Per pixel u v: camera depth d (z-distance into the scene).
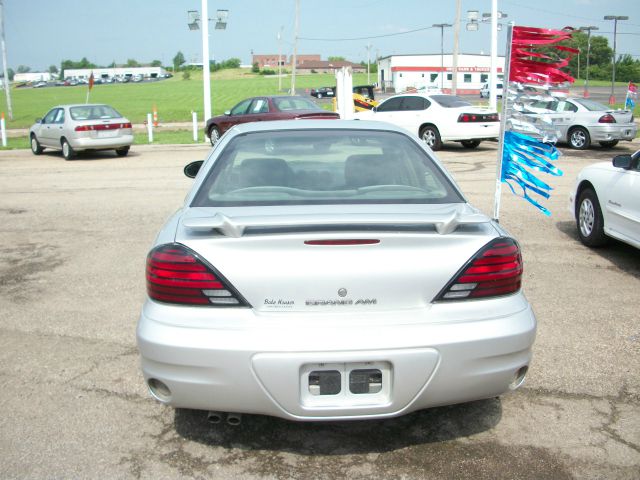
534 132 6.01
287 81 123.94
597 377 3.87
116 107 56.53
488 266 2.80
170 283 2.78
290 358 2.66
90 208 9.70
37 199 10.59
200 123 34.41
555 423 3.34
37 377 3.96
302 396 2.73
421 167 3.58
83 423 3.39
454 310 2.78
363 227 2.81
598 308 5.11
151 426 3.36
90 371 4.05
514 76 5.99
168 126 32.09
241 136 3.88
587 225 7.05
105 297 5.54
